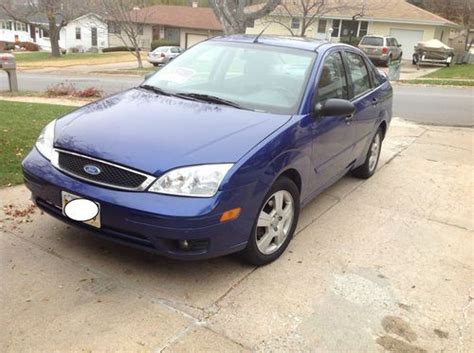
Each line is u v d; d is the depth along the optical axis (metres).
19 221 4.18
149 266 3.64
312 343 2.97
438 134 9.41
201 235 3.14
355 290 3.58
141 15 43.12
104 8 33.69
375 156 6.29
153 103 4.05
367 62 5.85
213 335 2.96
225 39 5.00
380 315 3.31
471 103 14.70
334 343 2.99
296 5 25.47
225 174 3.20
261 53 4.63
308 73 4.32
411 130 9.67
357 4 33.66
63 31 56.31
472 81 21.44
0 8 46.25
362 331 3.12
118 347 2.79
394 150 7.88
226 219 3.21
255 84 4.32
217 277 3.57
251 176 3.32
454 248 4.43
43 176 3.48
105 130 3.54
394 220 4.95
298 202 4.03
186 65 4.78
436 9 46.03
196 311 3.17
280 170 3.61
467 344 3.08
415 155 7.63
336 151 4.70
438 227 4.86
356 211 5.12
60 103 13.18
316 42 4.95
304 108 4.06
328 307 3.34
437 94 16.88
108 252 3.78
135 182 3.18
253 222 3.46
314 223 4.72
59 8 42.88
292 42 4.82
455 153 7.91
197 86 4.46
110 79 23.88
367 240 4.44
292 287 3.54
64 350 2.74
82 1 39.69
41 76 25.88
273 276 3.66
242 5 15.39
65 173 3.42
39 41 61.94
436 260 4.17
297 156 3.85
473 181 6.43
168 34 55.09
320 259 4.00
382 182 6.16
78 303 3.15
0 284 3.28
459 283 3.82
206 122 3.67
